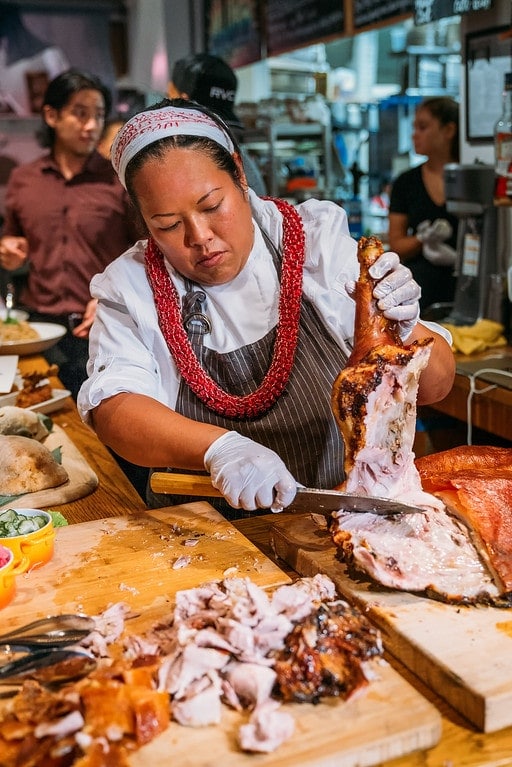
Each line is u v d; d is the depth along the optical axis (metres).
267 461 1.61
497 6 3.89
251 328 2.04
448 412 3.45
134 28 7.18
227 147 1.85
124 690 1.19
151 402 1.89
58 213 4.87
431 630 1.38
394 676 1.28
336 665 1.24
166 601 1.56
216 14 6.39
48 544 1.71
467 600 1.44
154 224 1.78
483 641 1.34
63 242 4.91
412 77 5.77
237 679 1.24
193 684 1.25
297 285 2.00
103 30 7.20
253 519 2.01
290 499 1.60
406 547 1.54
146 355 2.05
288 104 6.02
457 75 5.88
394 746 1.16
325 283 2.01
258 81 6.75
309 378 2.04
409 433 1.62
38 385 3.17
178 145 1.71
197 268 1.86
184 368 2.03
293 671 1.24
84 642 1.37
